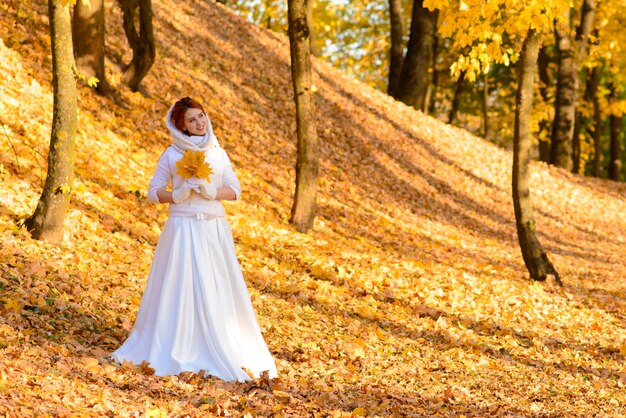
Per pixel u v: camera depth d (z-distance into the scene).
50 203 7.97
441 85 36.78
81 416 4.25
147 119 13.59
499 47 11.19
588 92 34.25
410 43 25.39
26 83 11.70
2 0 13.86
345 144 18.94
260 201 13.03
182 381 5.32
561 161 27.03
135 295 7.47
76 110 8.12
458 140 23.16
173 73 16.41
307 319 8.26
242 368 5.62
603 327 10.15
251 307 5.87
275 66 20.59
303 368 6.49
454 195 19.50
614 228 21.75
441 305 9.98
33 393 4.39
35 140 10.31
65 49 7.94
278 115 18.02
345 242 12.62
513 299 10.84
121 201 10.13
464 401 6.23
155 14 18.61
